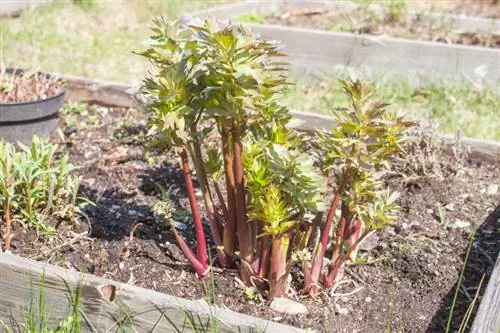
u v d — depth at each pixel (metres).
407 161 3.86
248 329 2.41
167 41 2.53
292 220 2.72
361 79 2.56
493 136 4.74
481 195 3.76
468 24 6.86
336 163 2.75
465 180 3.91
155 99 2.64
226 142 2.68
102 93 4.88
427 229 3.41
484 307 2.52
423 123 4.05
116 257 3.04
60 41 6.70
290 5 7.51
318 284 2.85
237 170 2.63
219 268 2.92
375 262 3.10
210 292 2.80
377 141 2.61
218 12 6.82
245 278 2.81
